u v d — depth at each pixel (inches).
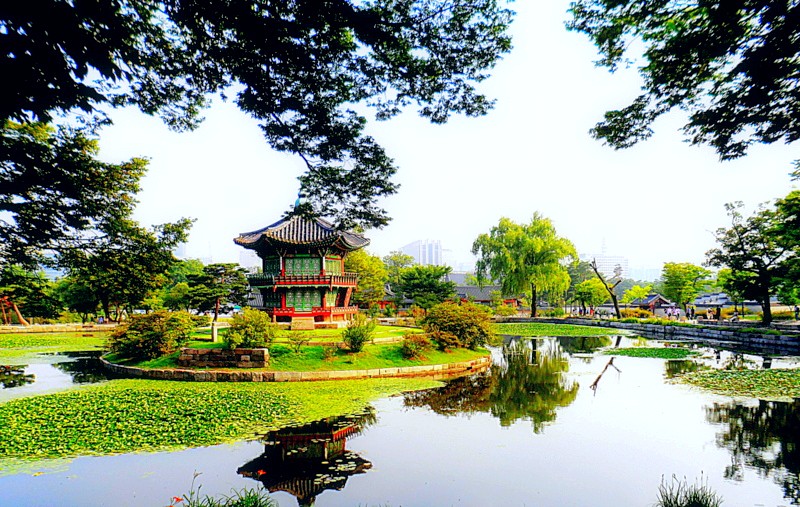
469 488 397.1
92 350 1359.5
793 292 1374.3
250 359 898.1
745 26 274.4
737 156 345.7
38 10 212.2
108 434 518.3
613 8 307.9
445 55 347.6
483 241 2437.3
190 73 340.5
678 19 295.3
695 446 498.6
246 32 287.9
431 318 1197.1
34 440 495.5
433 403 699.4
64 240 416.8
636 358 1212.5
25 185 330.3
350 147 399.5
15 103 232.2
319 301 1274.6
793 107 296.7
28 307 1612.9
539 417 616.1
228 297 2021.4
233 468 435.8
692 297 2443.4
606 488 397.7
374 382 861.2
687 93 334.0
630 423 585.3
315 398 717.3
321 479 413.4
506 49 346.3
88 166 410.9
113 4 259.6
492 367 1082.1
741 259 1421.0
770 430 552.7
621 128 376.5
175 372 879.7
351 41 327.9
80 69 248.8
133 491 383.9
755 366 1026.7
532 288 2477.9
